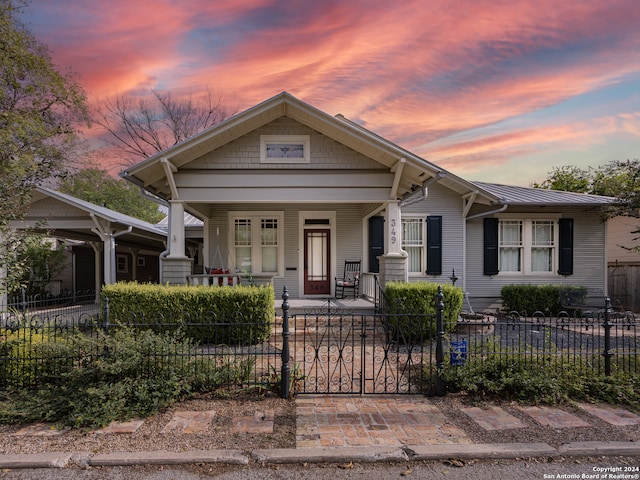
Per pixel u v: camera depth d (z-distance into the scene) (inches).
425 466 130.8
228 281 378.3
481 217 480.1
